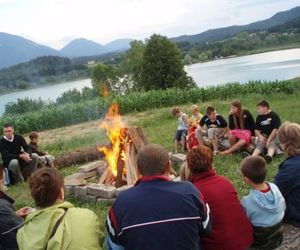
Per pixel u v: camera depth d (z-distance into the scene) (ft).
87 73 484.33
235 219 11.46
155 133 44.91
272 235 12.26
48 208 9.47
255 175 12.32
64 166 33.68
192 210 9.18
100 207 21.80
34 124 72.38
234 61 575.79
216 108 62.34
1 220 11.84
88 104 77.66
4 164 30.35
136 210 9.04
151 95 80.38
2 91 361.71
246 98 71.87
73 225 9.29
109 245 9.62
